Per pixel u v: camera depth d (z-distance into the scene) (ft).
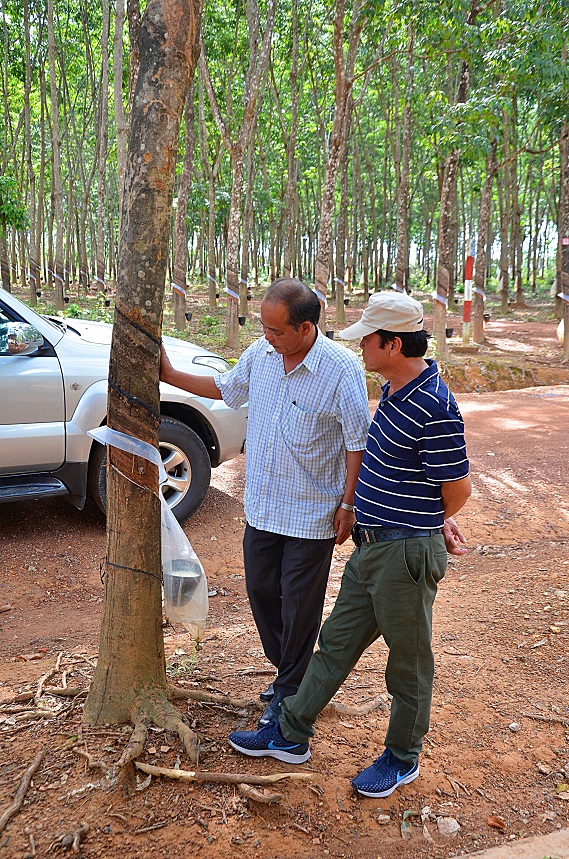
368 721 10.03
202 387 9.79
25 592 15.05
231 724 9.54
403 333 7.55
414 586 7.81
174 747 8.66
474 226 150.82
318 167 95.20
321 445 8.91
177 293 53.52
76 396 16.94
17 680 10.85
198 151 85.97
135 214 8.30
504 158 68.49
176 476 18.56
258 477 9.23
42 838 7.47
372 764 8.76
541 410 33.50
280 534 9.08
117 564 9.00
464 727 9.98
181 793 8.13
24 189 96.94
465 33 38.04
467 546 17.95
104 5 59.31
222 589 15.72
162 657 9.55
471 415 32.58
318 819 8.15
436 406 7.50
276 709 9.41
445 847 8.01
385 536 7.84
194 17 8.08
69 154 93.40
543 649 12.00
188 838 7.64
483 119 40.01
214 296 74.33
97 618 14.10
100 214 74.13
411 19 39.60
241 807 8.05
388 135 83.51
